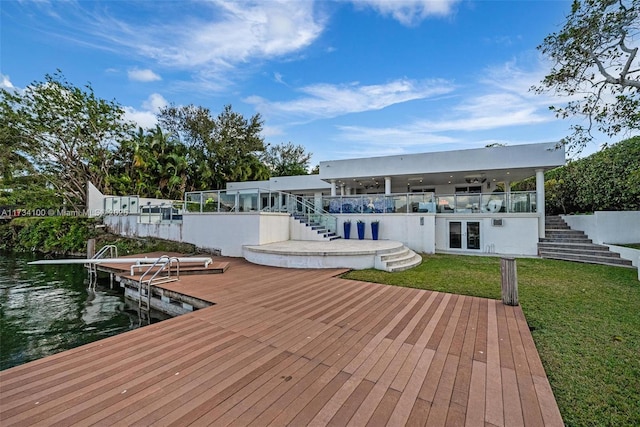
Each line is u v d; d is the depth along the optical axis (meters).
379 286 6.50
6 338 5.54
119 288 8.98
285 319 4.39
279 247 9.98
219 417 2.14
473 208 12.58
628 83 7.60
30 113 18.70
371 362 3.04
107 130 21.84
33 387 2.52
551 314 4.74
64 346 5.20
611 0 7.12
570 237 11.96
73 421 2.08
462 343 3.53
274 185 22.36
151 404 2.29
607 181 13.43
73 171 21.84
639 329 4.11
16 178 20.16
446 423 2.10
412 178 16.19
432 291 6.09
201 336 3.72
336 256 8.60
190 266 8.44
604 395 2.58
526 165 12.09
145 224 14.38
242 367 2.92
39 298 8.12
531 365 3.00
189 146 28.20
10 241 21.08
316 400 2.37
